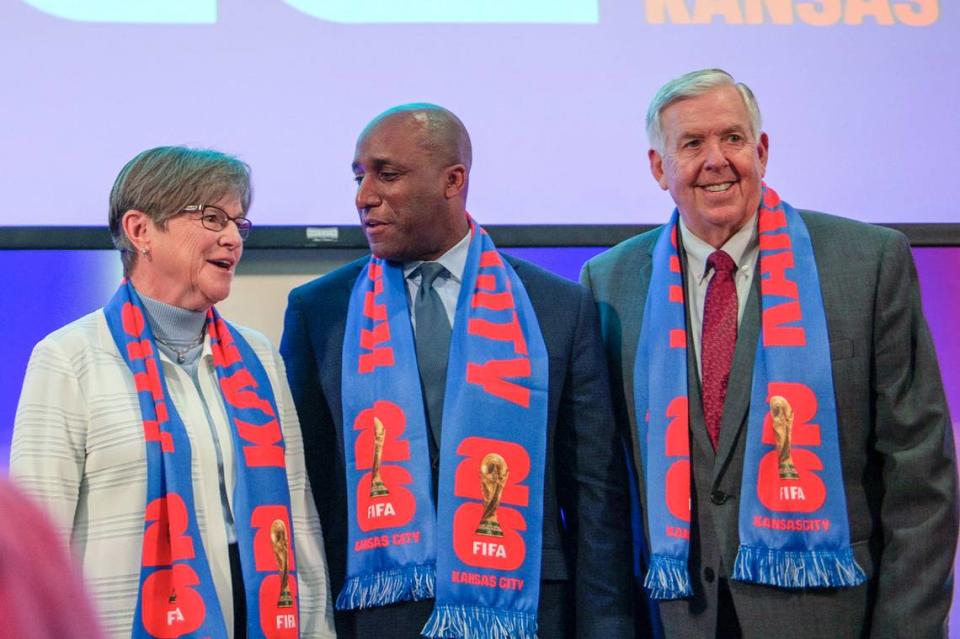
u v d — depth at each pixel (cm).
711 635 233
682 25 316
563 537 246
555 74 311
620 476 243
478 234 255
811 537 230
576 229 305
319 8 305
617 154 310
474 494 234
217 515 218
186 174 223
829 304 240
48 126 294
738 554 231
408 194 241
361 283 255
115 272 294
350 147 303
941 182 317
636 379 247
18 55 294
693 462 240
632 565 243
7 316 288
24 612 71
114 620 202
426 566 232
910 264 243
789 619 229
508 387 240
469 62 309
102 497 207
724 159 240
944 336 311
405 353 242
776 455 234
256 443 225
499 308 246
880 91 318
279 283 302
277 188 300
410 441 237
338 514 241
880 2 320
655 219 310
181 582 204
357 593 231
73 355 214
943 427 233
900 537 229
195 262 222
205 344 230
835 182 315
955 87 319
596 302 261
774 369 238
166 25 300
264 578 217
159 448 210
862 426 236
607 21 313
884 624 226
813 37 318
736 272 250
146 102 297
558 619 237
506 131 308
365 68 306
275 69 303
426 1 309
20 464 203
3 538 72
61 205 292
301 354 251
